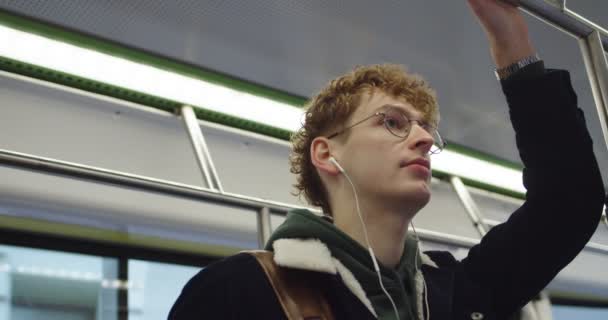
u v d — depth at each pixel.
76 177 2.30
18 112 2.83
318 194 1.40
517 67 1.27
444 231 4.00
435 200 4.09
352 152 1.27
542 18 1.32
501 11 1.27
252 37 2.72
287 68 2.97
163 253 3.29
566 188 1.24
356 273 1.15
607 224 1.52
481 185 4.40
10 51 2.61
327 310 1.08
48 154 2.81
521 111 1.26
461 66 2.96
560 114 1.24
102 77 2.82
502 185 4.20
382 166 1.22
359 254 1.17
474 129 3.61
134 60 2.81
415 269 1.26
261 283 1.09
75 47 2.68
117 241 3.14
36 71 2.87
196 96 3.03
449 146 3.82
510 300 1.29
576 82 3.09
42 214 2.83
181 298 1.12
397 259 1.24
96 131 3.00
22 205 2.72
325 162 1.31
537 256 1.28
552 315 5.00
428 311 1.17
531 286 1.29
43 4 2.47
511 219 1.33
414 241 1.33
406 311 1.15
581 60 2.91
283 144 3.55
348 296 1.10
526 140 1.27
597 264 4.77
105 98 3.01
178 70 2.92
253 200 2.71
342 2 2.50
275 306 1.06
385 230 1.22
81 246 3.08
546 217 1.26
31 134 2.81
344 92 1.38
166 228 3.08
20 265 2.95
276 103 3.16
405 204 1.20
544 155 1.25
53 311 3.00
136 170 3.01
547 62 2.94
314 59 2.90
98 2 2.46
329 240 1.18
